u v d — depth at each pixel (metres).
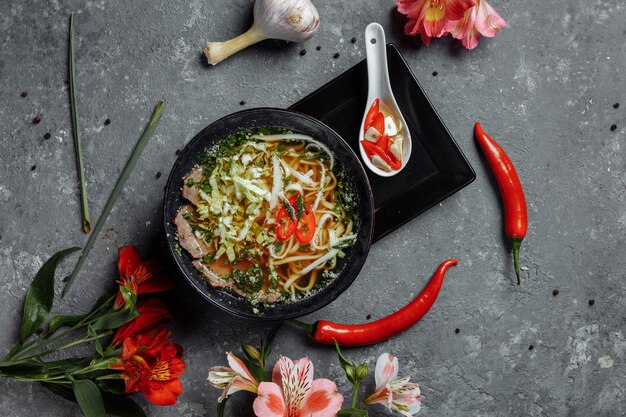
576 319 0.86
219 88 0.83
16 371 0.76
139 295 0.82
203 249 0.78
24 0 0.82
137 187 0.82
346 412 0.75
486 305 0.85
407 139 0.81
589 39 0.86
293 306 0.78
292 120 0.76
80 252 0.82
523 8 0.86
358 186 0.77
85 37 0.82
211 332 0.83
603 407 0.86
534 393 0.86
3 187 0.82
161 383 0.73
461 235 0.85
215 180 0.77
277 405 0.75
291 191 0.79
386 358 0.77
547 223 0.86
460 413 0.85
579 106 0.86
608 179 0.87
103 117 0.82
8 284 0.82
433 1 0.80
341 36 0.84
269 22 0.79
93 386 0.74
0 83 0.82
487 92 0.85
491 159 0.83
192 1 0.83
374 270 0.84
